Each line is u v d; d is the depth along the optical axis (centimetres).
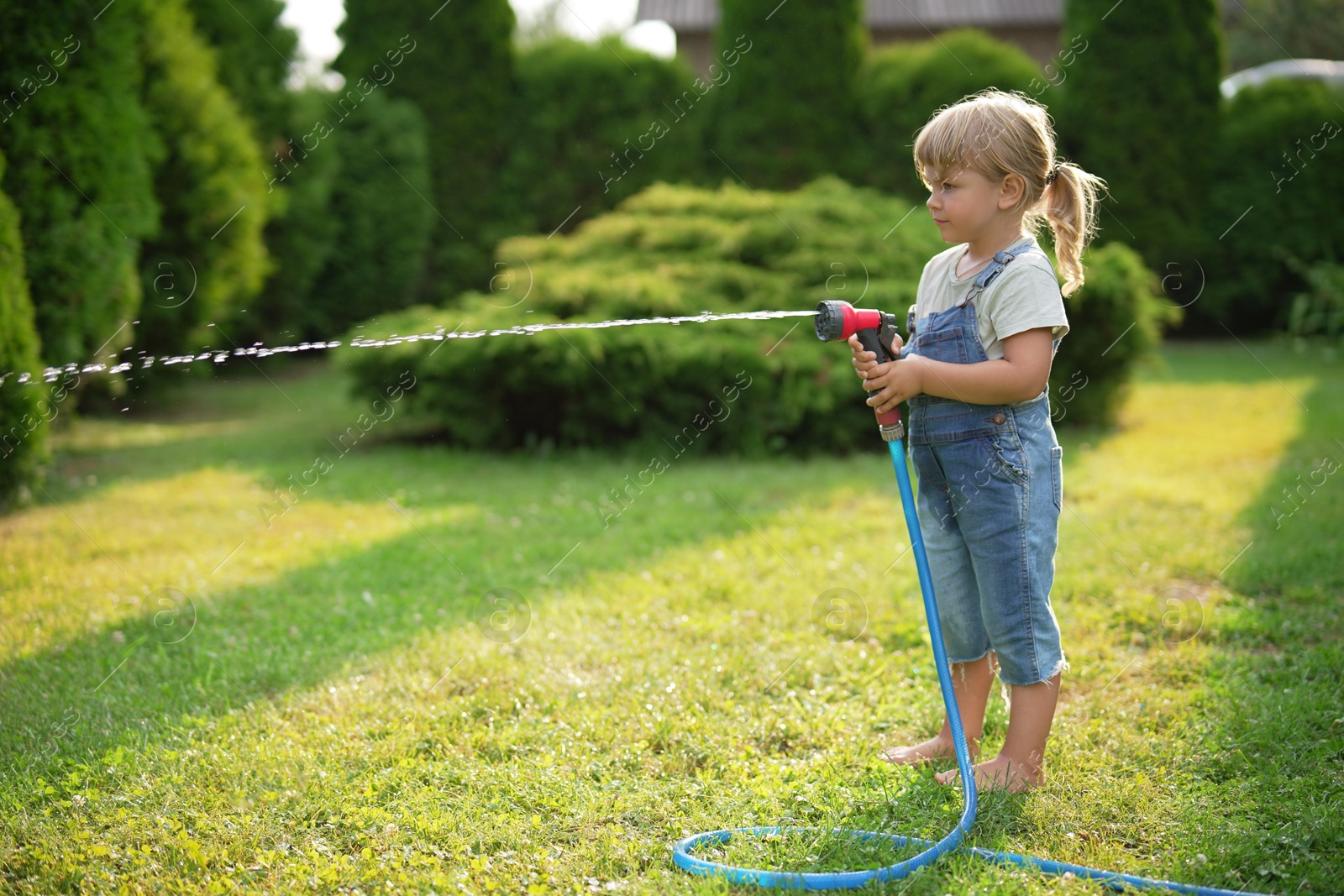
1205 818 187
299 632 293
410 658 273
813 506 441
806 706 242
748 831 185
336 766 211
